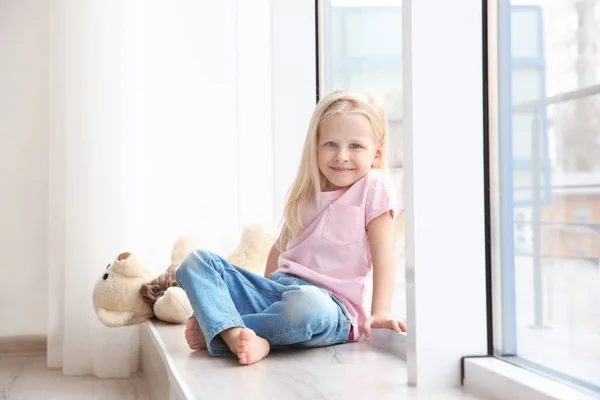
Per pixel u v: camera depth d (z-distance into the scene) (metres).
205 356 1.45
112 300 2.00
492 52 1.19
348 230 1.59
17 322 2.43
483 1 1.19
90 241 2.18
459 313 1.18
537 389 0.98
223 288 1.47
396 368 1.31
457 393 1.13
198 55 2.39
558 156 1.05
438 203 1.17
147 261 2.27
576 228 1.01
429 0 1.17
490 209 1.19
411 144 1.17
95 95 2.20
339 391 1.14
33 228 2.44
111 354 2.11
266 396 1.11
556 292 1.05
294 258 1.63
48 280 2.33
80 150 2.19
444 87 1.18
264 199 2.34
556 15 1.04
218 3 2.42
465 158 1.18
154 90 2.37
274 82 2.31
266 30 2.33
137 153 2.27
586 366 0.99
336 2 2.15
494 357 1.17
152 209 2.36
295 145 2.32
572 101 1.01
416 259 1.17
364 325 1.43
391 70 1.77
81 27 2.21
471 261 1.18
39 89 2.44
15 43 2.43
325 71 2.28
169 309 1.92
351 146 1.61
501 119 1.17
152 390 1.87
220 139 2.40
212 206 2.39
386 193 1.59
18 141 2.43
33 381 2.04
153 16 2.37
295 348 1.51
